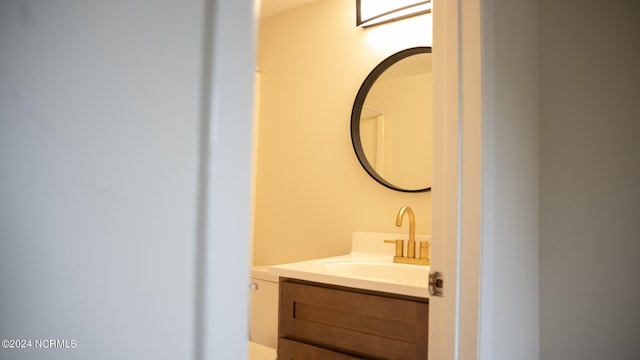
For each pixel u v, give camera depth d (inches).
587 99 58.6
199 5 16.3
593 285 56.7
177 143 15.3
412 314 48.9
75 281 12.8
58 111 12.5
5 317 11.4
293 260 85.6
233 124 17.0
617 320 55.1
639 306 54.2
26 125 11.9
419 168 72.1
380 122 76.5
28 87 11.9
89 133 13.2
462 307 39.6
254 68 18.0
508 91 47.7
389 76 76.1
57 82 12.5
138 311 14.2
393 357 49.8
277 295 69.1
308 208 84.5
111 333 13.5
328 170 82.4
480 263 38.9
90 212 13.1
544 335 58.9
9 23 11.6
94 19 13.4
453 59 41.5
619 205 56.0
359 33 80.4
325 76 84.0
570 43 60.1
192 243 15.7
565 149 59.3
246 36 17.8
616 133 56.7
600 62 58.2
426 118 71.8
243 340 17.1
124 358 13.8
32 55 12.0
